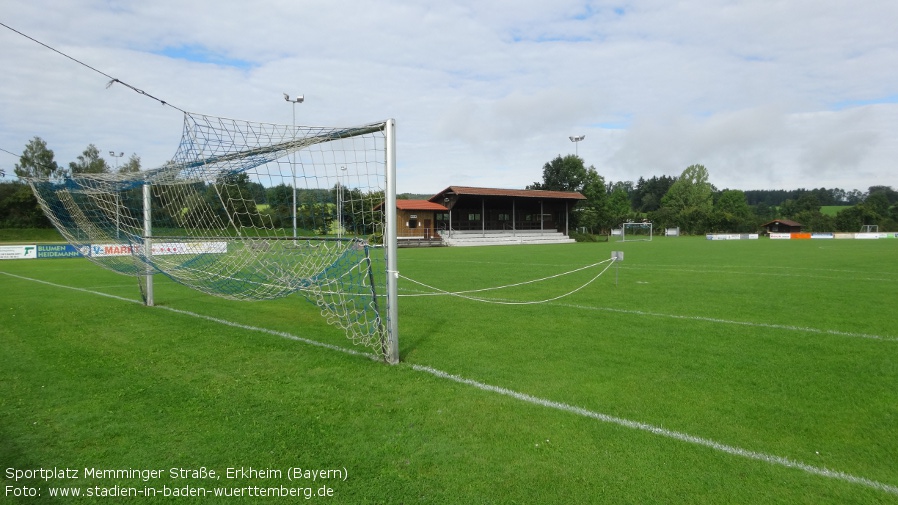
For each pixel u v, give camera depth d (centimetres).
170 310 1025
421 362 624
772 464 359
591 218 6338
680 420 436
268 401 490
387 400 489
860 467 356
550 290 1304
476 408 466
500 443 392
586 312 969
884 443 393
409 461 364
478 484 331
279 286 700
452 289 1345
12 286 1457
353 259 691
